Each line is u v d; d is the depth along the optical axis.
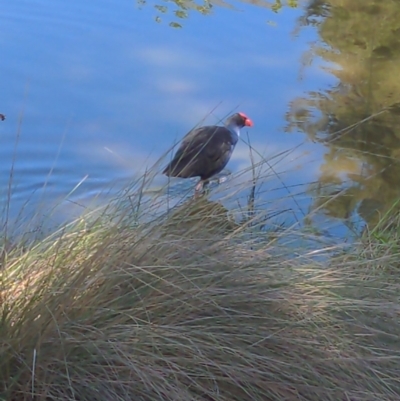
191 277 3.60
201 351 3.34
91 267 3.45
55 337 3.21
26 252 3.76
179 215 3.98
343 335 3.65
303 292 3.80
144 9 12.23
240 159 8.08
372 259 4.47
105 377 3.21
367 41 12.05
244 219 4.38
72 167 7.59
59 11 11.76
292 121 9.05
